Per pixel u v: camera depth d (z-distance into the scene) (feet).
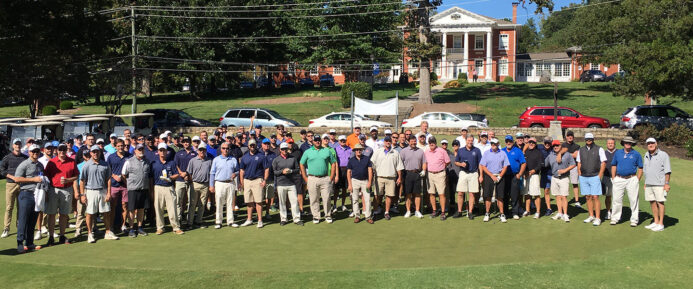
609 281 26.91
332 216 43.24
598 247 33.04
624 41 111.34
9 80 89.04
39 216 36.91
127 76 116.26
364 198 40.27
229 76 182.50
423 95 133.80
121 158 37.70
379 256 31.37
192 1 162.40
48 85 95.50
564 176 40.42
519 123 97.50
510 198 45.11
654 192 37.24
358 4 166.40
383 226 39.52
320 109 127.54
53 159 35.14
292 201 40.06
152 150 41.42
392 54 170.50
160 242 35.40
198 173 39.22
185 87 245.65
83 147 41.37
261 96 167.73
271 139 42.68
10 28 79.05
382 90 169.17
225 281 26.86
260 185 39.34
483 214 43.50
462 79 189.88
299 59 180.55
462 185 41.42
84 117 75.00
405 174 41.91
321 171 40.16
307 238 35.99
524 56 213.87
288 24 180.04
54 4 81.92
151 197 40.11
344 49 166.30
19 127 64.49
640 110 88.53
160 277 27.50
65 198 35.06
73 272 28.50
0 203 48.83
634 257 30.68
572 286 26.25
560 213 41.22
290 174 39.81
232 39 171.63
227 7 164.86
